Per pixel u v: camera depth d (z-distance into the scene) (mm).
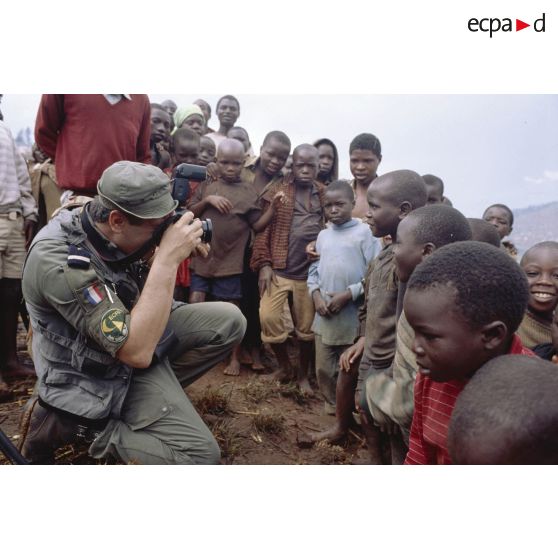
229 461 2590
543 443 981
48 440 2213
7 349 3469
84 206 2221
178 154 4035
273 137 4000
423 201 2428
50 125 3109
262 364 4160
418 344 1312
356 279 3148
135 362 2066
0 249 3270
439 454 1540
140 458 2131
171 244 2129
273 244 3764
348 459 2660
